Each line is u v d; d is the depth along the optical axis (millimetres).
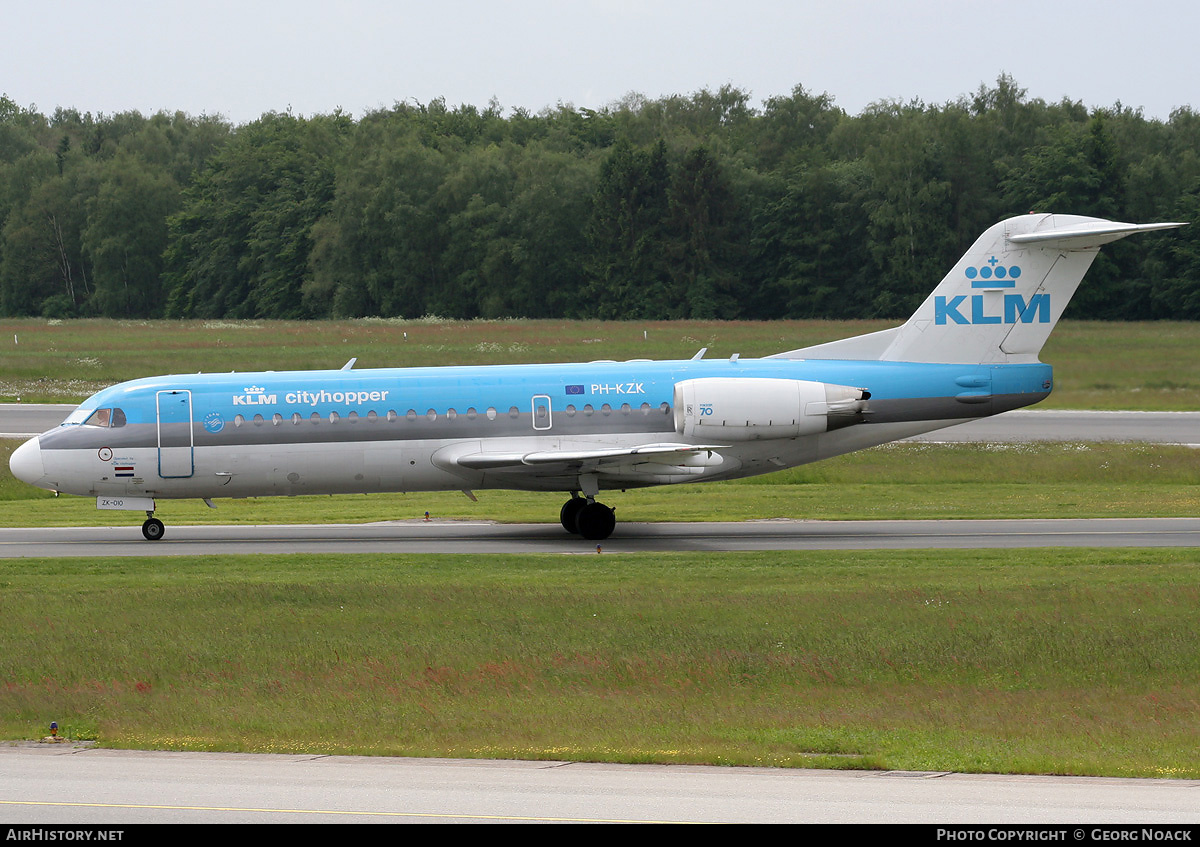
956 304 124938
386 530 128875
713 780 47281
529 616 82062
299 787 45969
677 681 68125
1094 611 82812
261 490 121438
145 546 117875
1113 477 165000
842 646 74062
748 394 120250
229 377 122438
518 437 120750
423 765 50094
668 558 106938
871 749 53875
